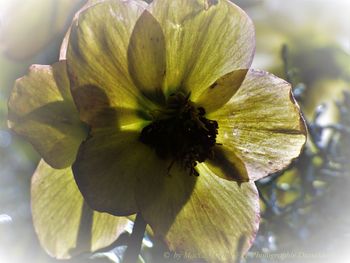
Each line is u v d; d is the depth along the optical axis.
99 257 0.19
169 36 0.18
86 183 0.18
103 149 0.18
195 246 0.19
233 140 0.19
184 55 0.19
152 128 0.19
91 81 0.18
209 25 0.18
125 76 0.18
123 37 0.18
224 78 0.19
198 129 0.19
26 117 0.18
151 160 0.19
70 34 0.17
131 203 0.18
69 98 0.18
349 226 0.25
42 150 0.18
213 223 0.19
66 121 0.18
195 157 0.19
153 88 0.19
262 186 0.24
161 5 0.18
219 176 0.19
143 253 0.20
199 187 0.19
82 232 0.19
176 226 0.19
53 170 0.19
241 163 0.19
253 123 0.19
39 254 0.21
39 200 0.19
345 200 0.25
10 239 0.22
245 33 0.19
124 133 0.19
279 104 0.19
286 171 0.24
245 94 0.19
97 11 0.17
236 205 0.19
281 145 0.19
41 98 0.18
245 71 0.19
